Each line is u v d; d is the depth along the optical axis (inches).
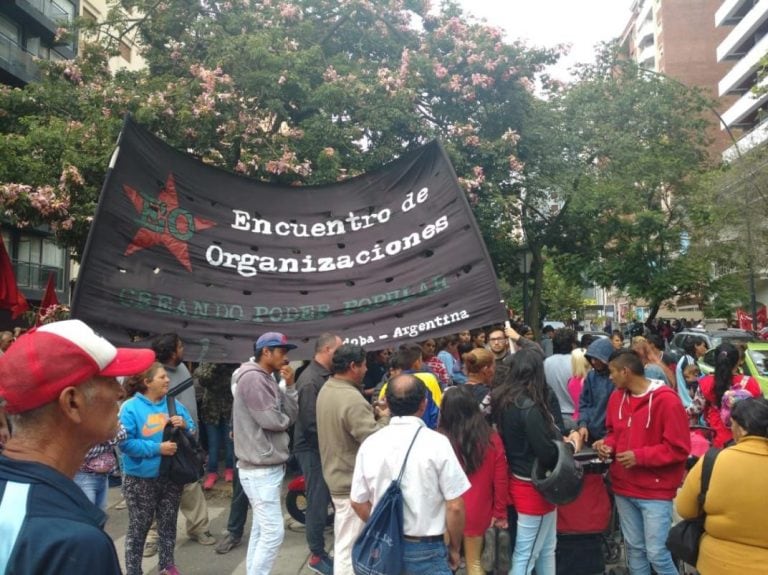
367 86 485.1
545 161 629.3
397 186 266.7
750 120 1635.1
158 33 516.1
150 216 241.4
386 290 253.8
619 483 177.6
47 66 497.4
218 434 324.5
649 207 973.8
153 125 434.3
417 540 126.3
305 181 442.9
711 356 486.9
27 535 52.6
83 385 63.2
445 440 131.8
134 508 189.3
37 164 413.4
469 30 539.2
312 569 210.5
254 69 456.8
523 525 169.2
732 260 917.8
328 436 175.9
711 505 124.2
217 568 216.2
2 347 323.3
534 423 163.2
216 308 245.0
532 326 785.6
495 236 624.4
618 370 176.6
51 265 1152.8
